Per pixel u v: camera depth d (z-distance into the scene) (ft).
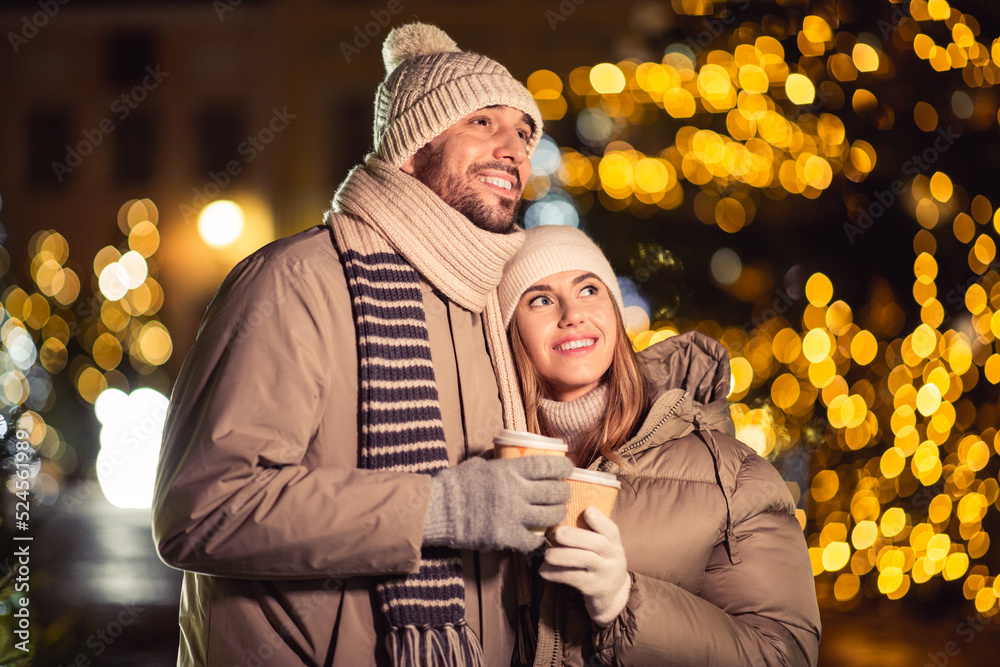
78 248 84.43
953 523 18.94
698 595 7.99
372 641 7.08
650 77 18.67
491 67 8.38
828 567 18.63
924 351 17.48
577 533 6.98
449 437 7.78
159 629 20.18
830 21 17.17
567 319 8.64
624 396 8.66
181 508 6.66
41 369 51.01
